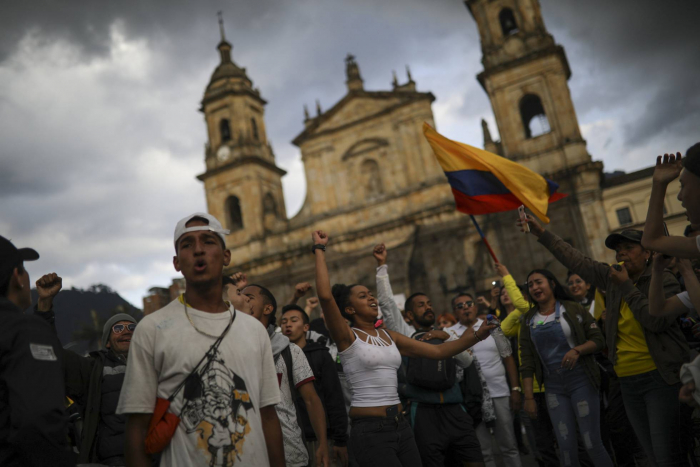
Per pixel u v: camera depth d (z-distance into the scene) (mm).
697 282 4586
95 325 13375
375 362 5582
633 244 6371
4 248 3498
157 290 19375
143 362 3639
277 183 52031
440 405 6629
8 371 3045
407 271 41500
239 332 3838
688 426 6129
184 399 3541
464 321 9383
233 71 52594
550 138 39594
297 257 46344
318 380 6574
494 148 41594
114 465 5656
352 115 46688
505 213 39781
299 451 5812
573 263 6875
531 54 40594
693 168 3775
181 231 3936
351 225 44812
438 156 9461
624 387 6250
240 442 3531
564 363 6648
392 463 5309
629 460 7836
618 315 6277
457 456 6699
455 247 40594
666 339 5805
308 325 7707
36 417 2918
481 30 43188
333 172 46438
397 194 43562
